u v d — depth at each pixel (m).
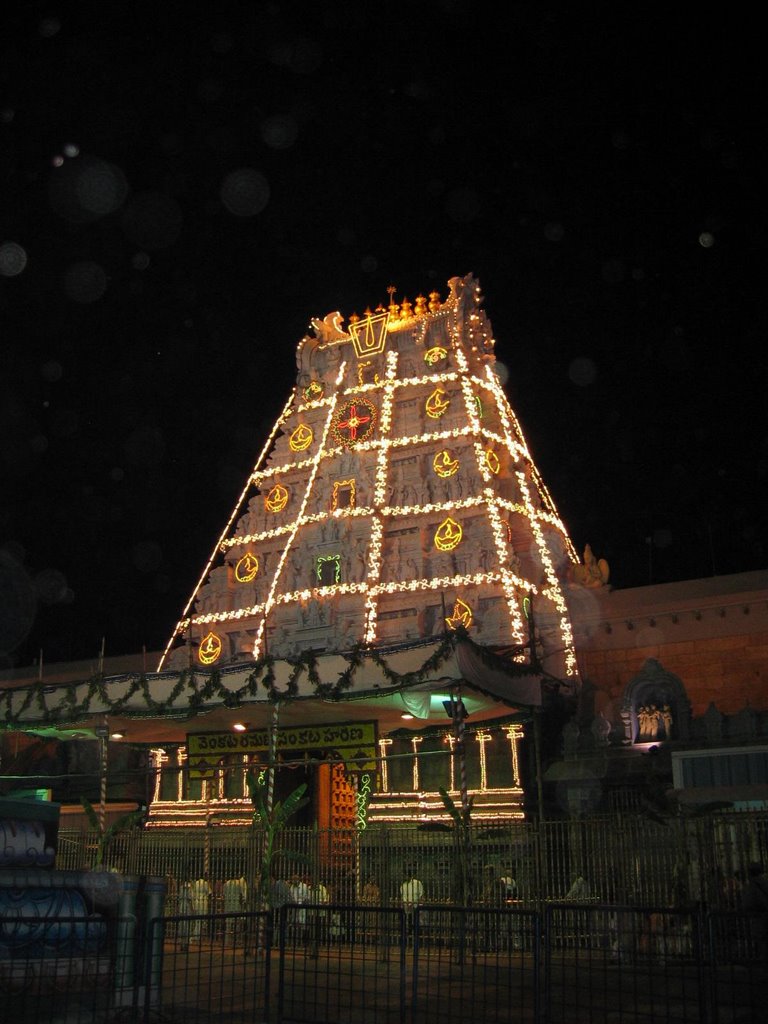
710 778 27.33
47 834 12.68
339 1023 10.59
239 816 35.75
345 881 25.45
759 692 35.53
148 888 12.48
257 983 16.41
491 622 34.88
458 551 37.00
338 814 36.94
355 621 37.38
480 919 21.47
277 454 42.81
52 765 40.94
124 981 11.48
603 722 33.47
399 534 38.50
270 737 26.02
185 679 26.62
